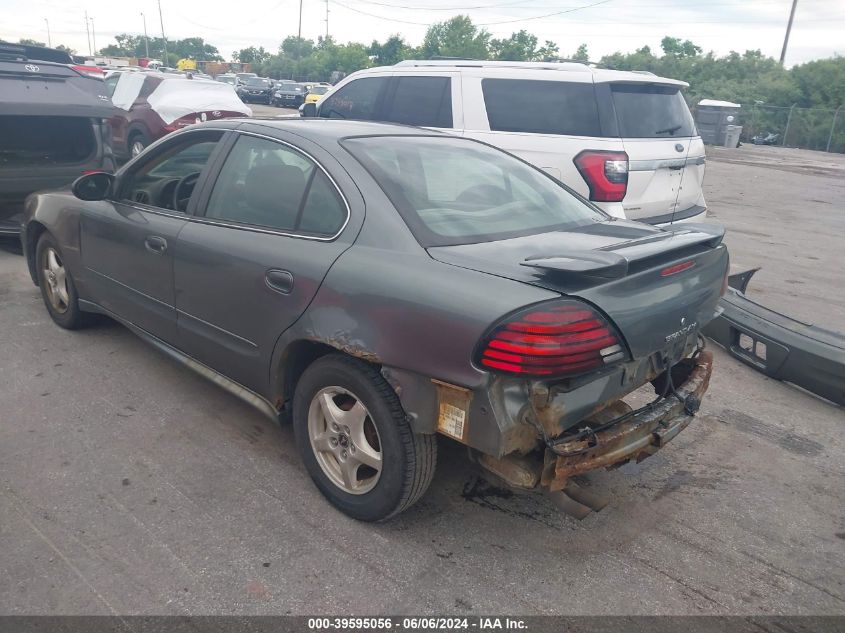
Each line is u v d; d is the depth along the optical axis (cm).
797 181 1911
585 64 720
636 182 618
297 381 332
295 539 291
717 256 326
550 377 238
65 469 334
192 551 281
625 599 267
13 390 412
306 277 299
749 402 455
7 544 280
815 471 370
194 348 375
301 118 389
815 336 474
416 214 293
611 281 256
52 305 508
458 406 253
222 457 352
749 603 268
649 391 441
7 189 649
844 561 296
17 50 682
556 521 313
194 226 362
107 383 426
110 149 729
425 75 728
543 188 365
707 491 345
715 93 4575
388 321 268
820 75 4272
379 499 288
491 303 244
